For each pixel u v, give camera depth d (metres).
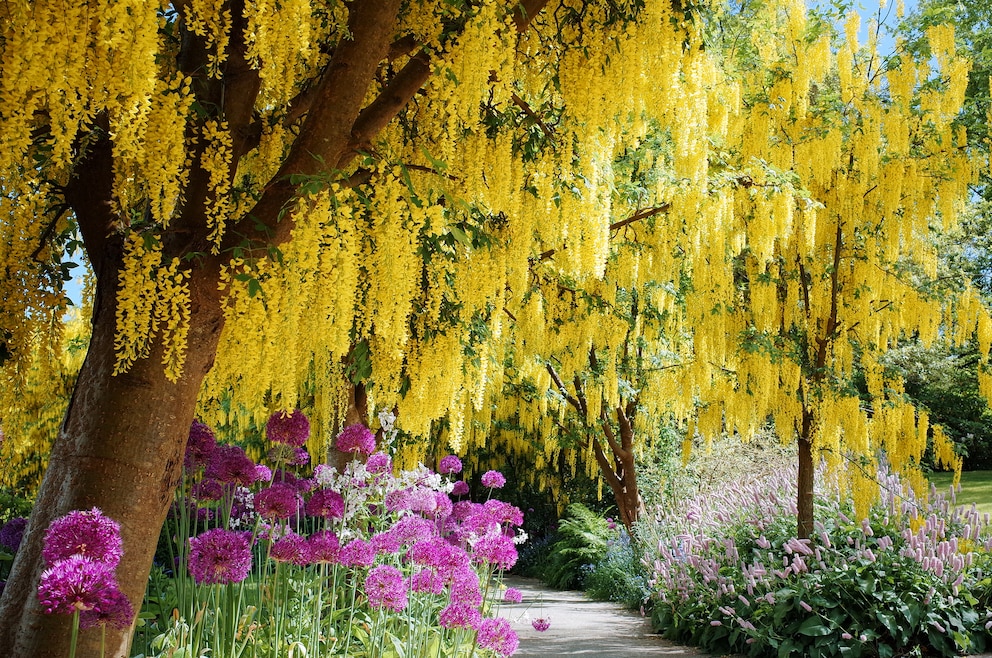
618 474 12.80
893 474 7.54
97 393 2.76
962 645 5.77
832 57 7.16
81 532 1.88
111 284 2.87
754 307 7.31
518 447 15.16
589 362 10.69
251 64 2.74
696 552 7.96
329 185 2.89
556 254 6.16
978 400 14.37
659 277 7.52
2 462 4.43
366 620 3.88
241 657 3.14
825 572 6.35
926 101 7.05
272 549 3.22
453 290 4.59
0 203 2.68
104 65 2.30
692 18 4.02
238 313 2.85
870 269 7.13
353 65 3.06
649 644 7.10
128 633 2.65
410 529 3.61
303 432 3.57
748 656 6.39
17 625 2.54
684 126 4.52
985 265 14.16
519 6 3.61
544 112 4.46
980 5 7.34
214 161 2.86
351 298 2.96
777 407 7.31
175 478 2.87
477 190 3.91
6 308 3.03
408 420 4.44
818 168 6.83
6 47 2.26
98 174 2.93
